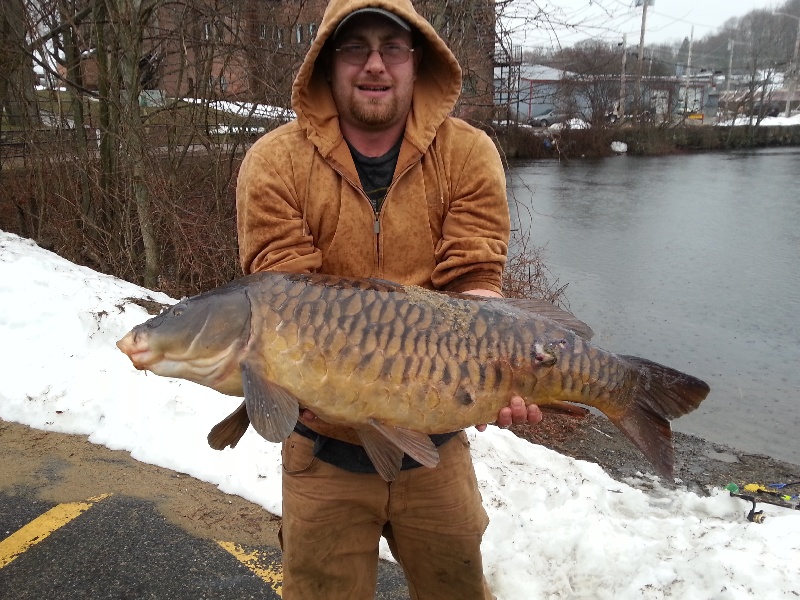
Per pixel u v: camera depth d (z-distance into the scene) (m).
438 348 2.22
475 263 2.48
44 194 9.52
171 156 8.55
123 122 7.95
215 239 8.22
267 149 2.40
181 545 3.54
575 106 34.59
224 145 8.68
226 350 2.20
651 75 47.12
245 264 2.50
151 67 8.80
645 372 2.44
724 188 23.48
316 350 2.16
